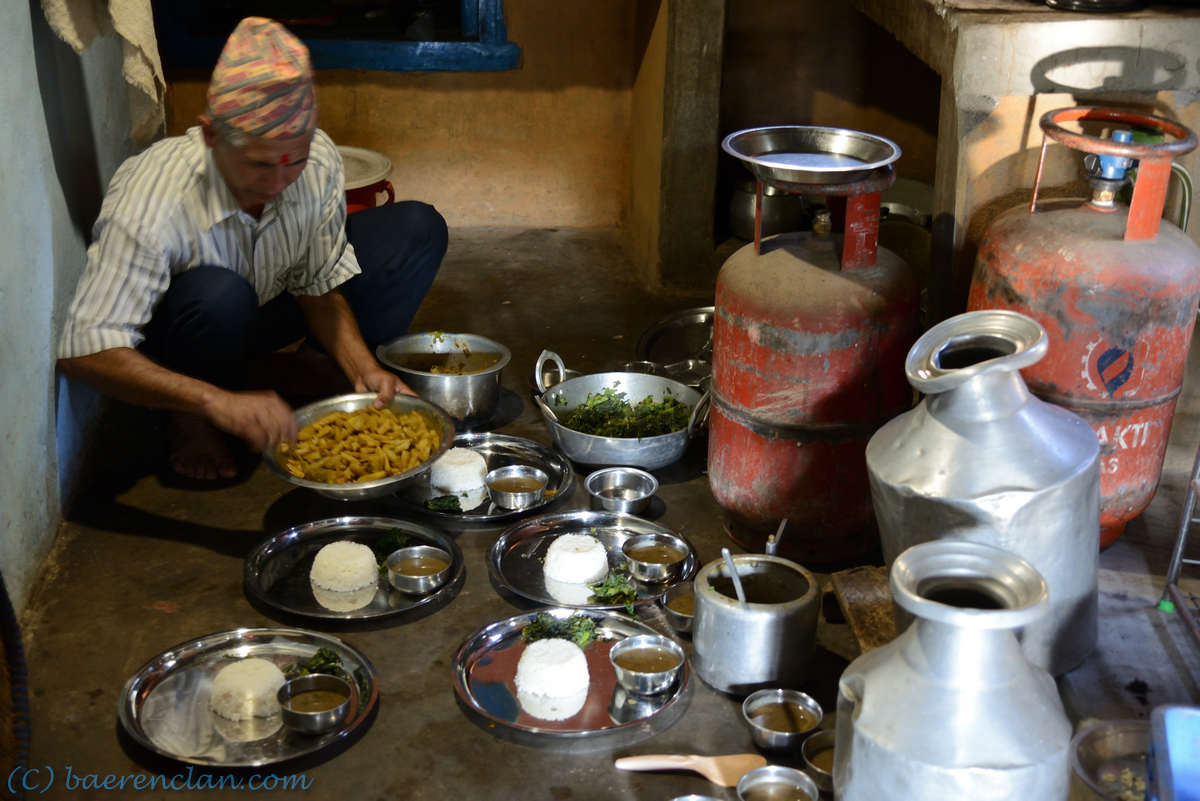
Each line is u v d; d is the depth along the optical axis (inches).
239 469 133.6
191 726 93.3
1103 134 118.5
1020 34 114.2
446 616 109.0
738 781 87.4
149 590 111.8
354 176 176.6
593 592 111.3
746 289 107.8
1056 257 103.0
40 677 99.7
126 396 111.2
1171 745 75.4
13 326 108.7
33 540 111.9
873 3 149.3
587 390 140.9
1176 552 105.7
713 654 97.6
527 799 87.9
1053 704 71.8
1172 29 113.7
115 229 110.6
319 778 89.4
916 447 90.5
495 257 204.2
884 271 107.4
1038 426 89.2
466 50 206.2
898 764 70.1
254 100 101.8
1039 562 90.0
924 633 71.1
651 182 191.5
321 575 110.8
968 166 120.6
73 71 132.9
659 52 181.6
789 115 208.5
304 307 131.5
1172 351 104.4
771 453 110.9
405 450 115.3
